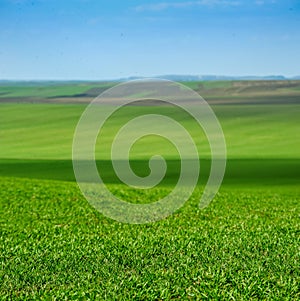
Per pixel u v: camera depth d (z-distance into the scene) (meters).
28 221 27.62
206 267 17.34
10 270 17.19
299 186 45.28
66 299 14.33
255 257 18.64
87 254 19.34
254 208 31.66
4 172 60.41
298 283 15.70
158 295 14.77
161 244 20.92
